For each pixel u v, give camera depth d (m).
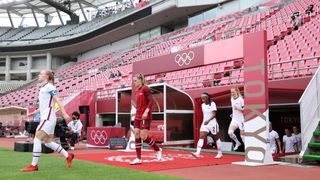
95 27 40.38
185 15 33.38
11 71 47.16
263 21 22.44
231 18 27.33
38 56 47.16
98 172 4.91
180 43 27.27
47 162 6.18
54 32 47.59
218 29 25.73
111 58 37.16
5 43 46.00
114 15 42.00
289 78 9.02
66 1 44.53
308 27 15.93
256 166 6.06
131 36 39.59
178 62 9.19
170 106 10.09
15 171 4.96
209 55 8.23
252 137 6.64
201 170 5.48
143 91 6.24
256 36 6.75
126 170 5.19
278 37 17.11
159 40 33.53
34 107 19.20
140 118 6.25
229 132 7.87
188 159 7.14
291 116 11.52
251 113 6.73
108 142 10.60
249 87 6.82
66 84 32.50
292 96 8.84
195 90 11.21
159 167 5.74
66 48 44.22
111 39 40.88
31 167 5.03
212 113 7.54
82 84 29.67
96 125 16.73
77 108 16.50
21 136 18.75
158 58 9.86
